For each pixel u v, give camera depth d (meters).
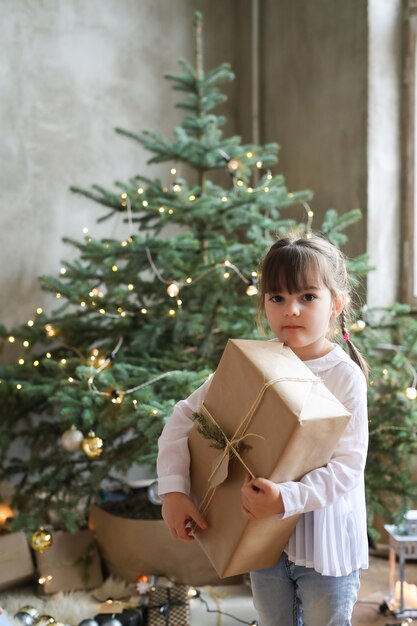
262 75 3.76
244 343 1.31
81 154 3.42
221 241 2.69
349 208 3.29
